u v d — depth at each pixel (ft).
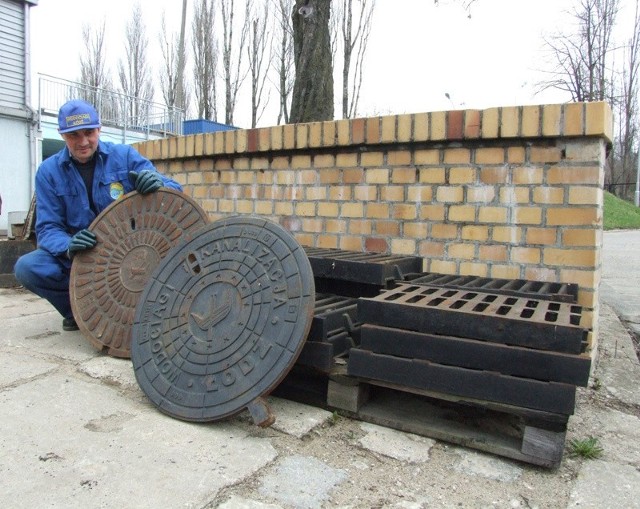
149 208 10.14
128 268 9.86
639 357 11.91
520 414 6.09
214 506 5.18
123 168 10.73
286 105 74.28
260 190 12.49
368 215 10.89
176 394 7.30
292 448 6.48
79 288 9.96
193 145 13.46
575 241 8.95
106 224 10.14
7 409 7.29
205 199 13.55
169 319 7.99
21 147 47.75
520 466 6.18
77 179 10.55
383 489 5.63
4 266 16.87
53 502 5.13
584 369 5.80
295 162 11.87
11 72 46.47
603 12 91.76
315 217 11.62
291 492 5.49
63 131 9.89
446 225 10.03
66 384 8.27
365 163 10.89
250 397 6.79
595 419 7.64
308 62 17.89
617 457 6.51
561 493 5.65
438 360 6.48
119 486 5.44
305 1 17.75
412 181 10.36
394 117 10.29
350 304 8.65
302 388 7.73
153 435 6.63
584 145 8.82
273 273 7.48
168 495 5.32
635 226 79.46
